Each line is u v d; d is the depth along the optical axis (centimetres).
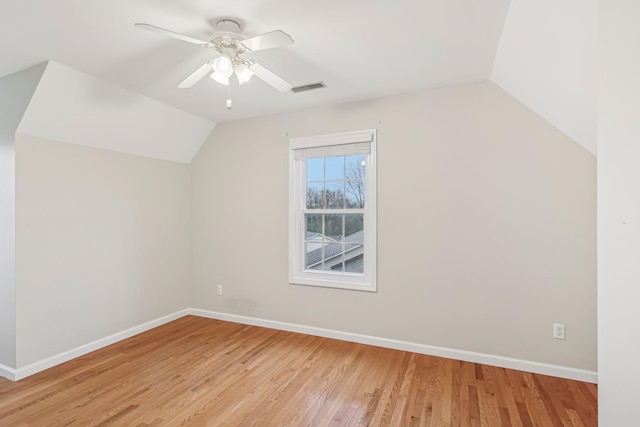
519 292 255
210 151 391
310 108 333
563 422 190
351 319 315
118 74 254
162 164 369
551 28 167
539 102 235
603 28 108
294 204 345
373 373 251
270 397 219
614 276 107
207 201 392
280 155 350
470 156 270
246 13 178
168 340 319
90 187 297
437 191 281
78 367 262
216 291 387
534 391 223
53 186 269
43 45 210
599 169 109
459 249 274
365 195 317
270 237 356
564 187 242
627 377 105
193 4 170
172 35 169
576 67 178
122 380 241
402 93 294
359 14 180
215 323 371
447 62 236
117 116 296
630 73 104
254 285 364
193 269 400
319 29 195
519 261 255
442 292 280
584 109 203
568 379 240
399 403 211
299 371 255
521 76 226
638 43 103
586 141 230
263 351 293
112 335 314
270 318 355
